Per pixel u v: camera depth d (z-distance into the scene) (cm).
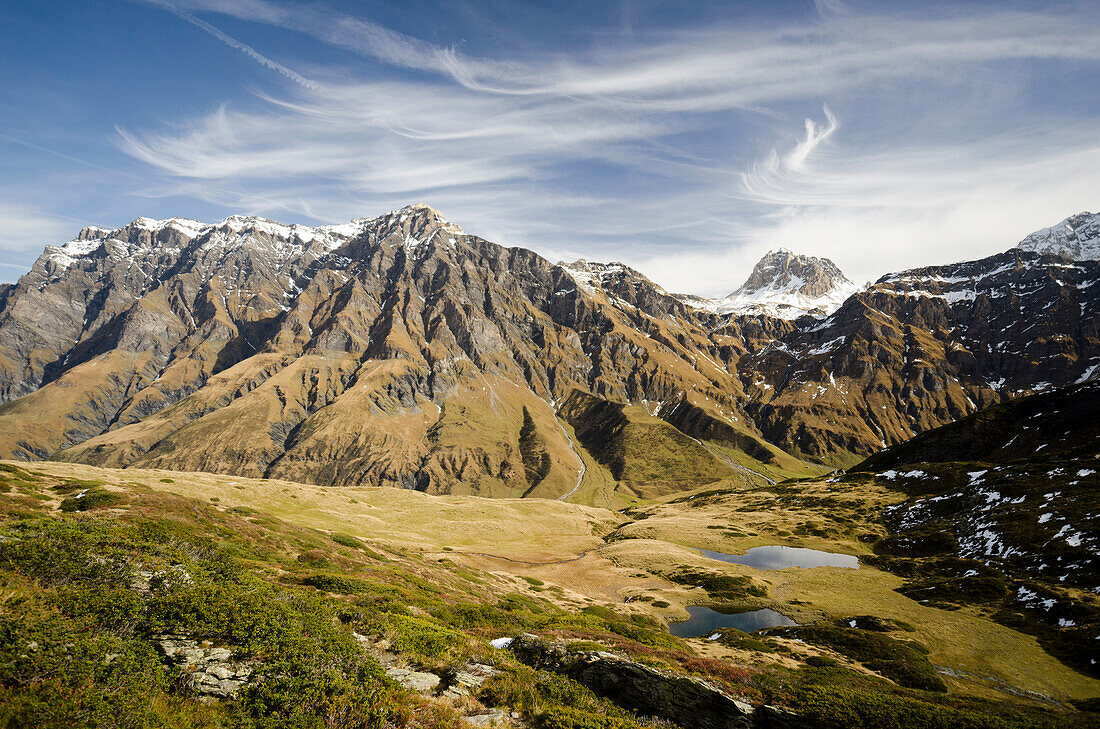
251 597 2172
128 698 1365
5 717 1206
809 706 2386
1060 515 9669
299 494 12088
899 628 6769
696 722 2233
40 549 2097
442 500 17212
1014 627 6881
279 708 1517
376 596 3609
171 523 4688
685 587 9762
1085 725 2398
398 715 1634
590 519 18400
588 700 2183
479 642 2597
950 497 12925
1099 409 15288
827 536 13088
